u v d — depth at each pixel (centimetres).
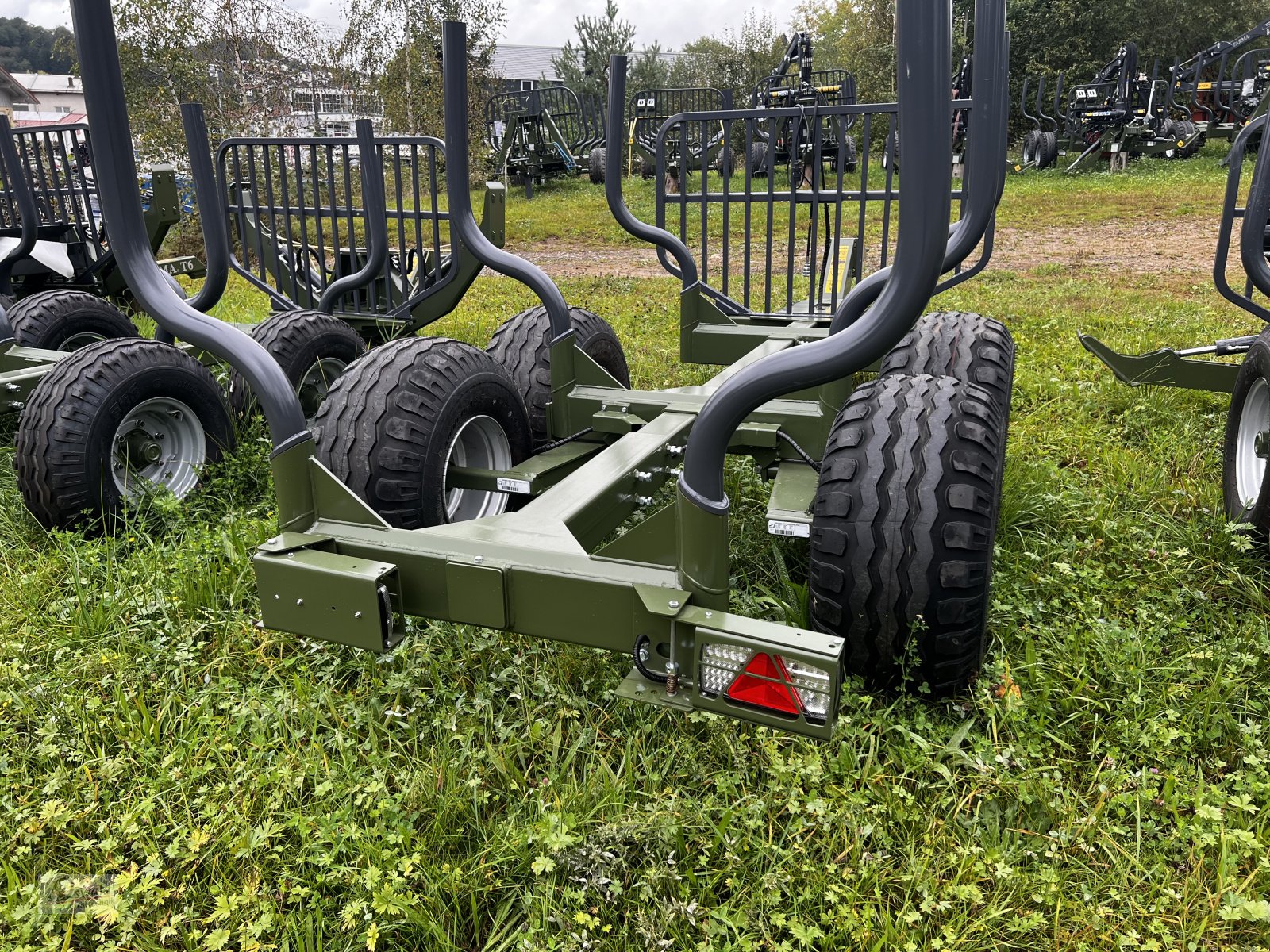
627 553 211
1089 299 901
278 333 459
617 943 188
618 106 398
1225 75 2277
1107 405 517
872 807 214
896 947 184
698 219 1620
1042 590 309
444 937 185
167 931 187
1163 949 183
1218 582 318
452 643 276
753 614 291
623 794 219
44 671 276
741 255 1280
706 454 185
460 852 212
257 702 253
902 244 160
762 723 181
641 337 759
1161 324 742
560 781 225
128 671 273
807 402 338
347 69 1622
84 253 669
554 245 1546
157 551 338
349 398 283
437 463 286
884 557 224
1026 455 439
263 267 607
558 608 204
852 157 1733
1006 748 227
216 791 222
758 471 394
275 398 223
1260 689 258
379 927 187
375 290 570
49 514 357
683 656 192
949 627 226
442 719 245
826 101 1574
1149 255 1219
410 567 217
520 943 183
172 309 227
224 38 1349
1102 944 186
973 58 238
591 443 359
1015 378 570
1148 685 256
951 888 192
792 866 201
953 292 962
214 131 1322
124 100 215
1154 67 2119
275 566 215
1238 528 330
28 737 248
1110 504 371
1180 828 206
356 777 225
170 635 291
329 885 203
